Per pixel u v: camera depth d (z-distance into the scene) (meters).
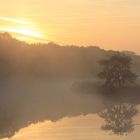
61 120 52.06
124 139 34.25
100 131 39.09
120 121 48.91
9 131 42.72
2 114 63.03
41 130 41.88
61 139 34.66
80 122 48.41
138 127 42.62
